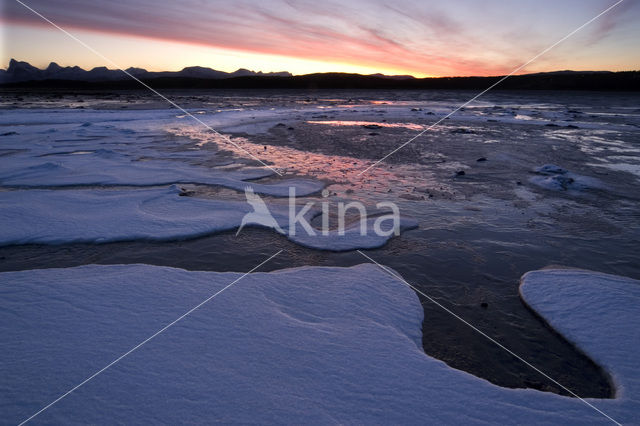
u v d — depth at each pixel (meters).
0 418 2.43
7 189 8.41
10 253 5.35
